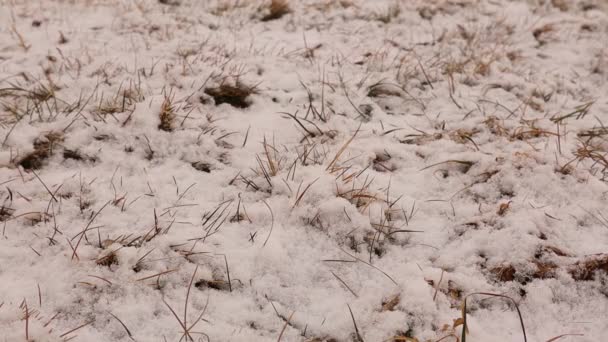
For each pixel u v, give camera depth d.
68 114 3.30
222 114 3.48
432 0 5.76
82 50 4.25
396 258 2.44
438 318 2.11
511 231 2.48
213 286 2.26
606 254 2.35
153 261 2.31
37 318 2.02
